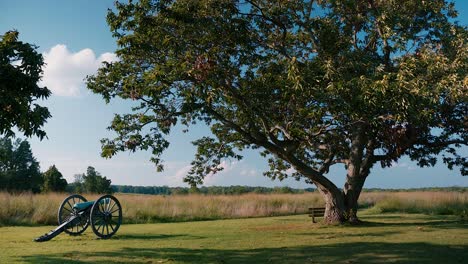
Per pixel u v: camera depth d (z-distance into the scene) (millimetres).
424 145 20859
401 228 17750
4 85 8562
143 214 25062
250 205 30156
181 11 14703
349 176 20172
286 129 17750
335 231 16969
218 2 14977
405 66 14344
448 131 19922
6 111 8531
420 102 13938
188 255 11180
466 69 14992
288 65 14859
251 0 15977
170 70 14586
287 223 21469
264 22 16906
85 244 13609
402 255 10797
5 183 69500
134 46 15023
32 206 23281
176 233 17078
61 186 71375
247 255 11125
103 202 16344
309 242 13664
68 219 16297
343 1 17281
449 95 14805
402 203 32406
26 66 8875
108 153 15211
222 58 15500
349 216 19844
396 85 13164
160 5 14875
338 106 14086
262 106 16406
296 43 19562
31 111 8680
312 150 22953
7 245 13305
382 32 17844
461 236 14742
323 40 16547
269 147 18141
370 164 20359
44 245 13336
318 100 14328
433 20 18875
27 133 8719
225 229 18688
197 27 15094
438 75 14891
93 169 86375
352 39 19172
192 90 14766
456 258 10352
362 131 19969
